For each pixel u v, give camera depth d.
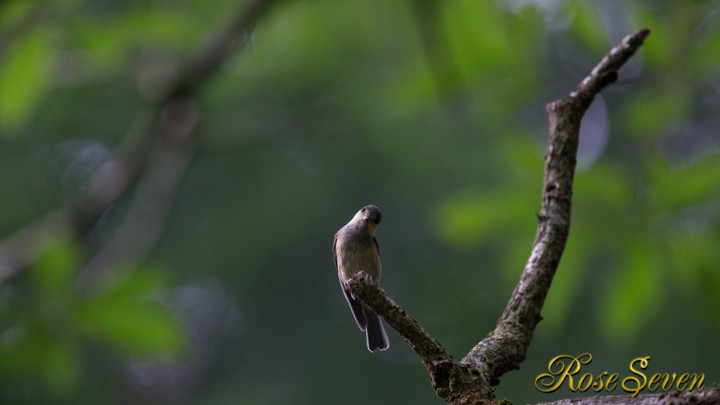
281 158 18.42
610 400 3.72
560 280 7.03
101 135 18.19
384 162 17.39
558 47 11.05
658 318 14.04
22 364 7.77
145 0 11.36
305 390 18.03
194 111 12.30
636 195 6.88
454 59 9.46
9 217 17.70
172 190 12.23
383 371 17.98
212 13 11.30
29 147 18.22
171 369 18.55
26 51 8.54
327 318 18.47
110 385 17.70
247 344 18.67
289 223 18.25
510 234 7.23
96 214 11.68
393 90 10.59
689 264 6.85
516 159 7.29
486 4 9.15
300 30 11.95
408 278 17.42
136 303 7.80
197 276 18.73
